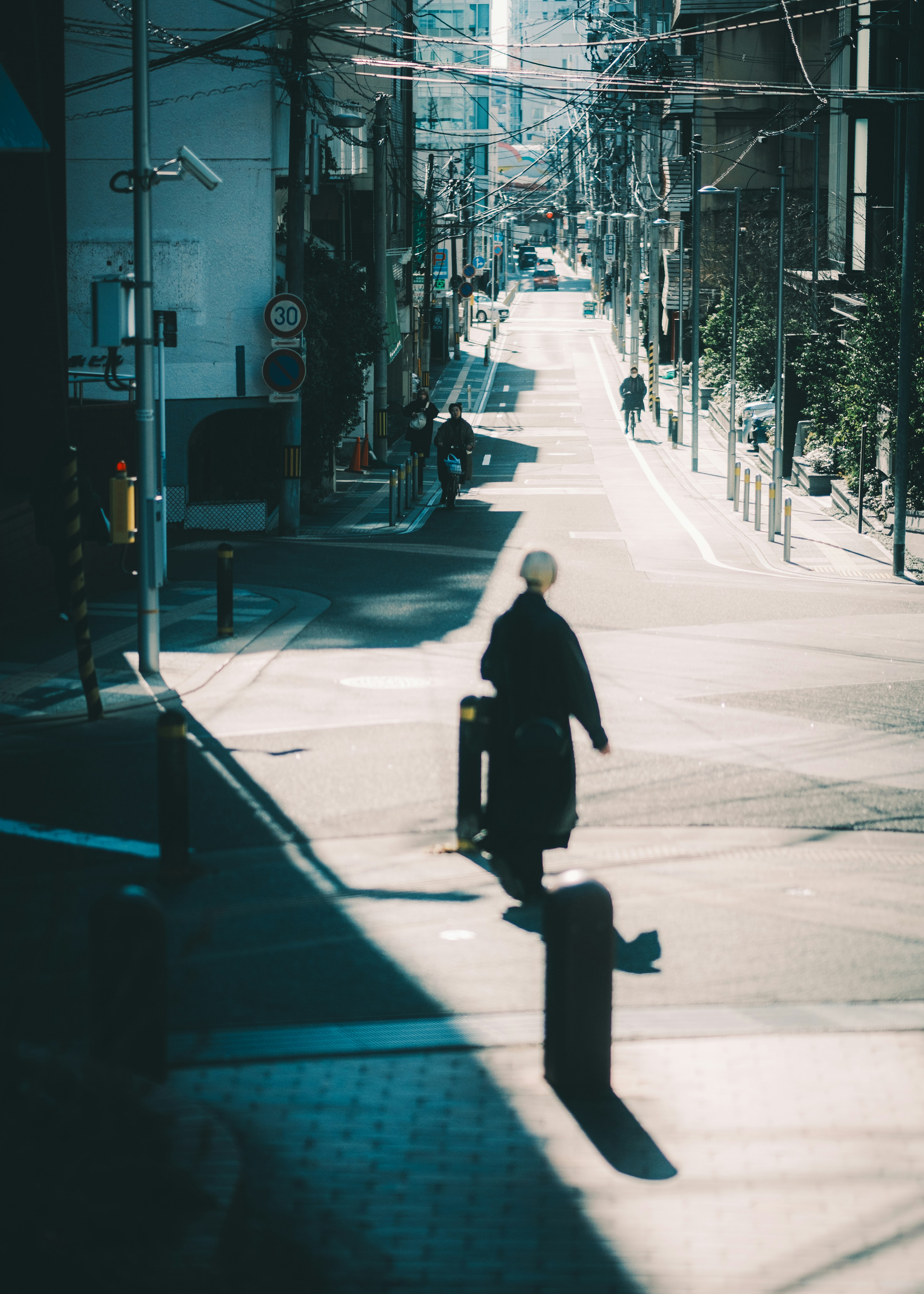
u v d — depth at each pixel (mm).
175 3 31344
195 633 19734
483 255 141625
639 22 83062
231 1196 4770
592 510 37656
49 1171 4230
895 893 9531
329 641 19359
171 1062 6766
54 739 13734
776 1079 6613
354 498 40094
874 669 17719
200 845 10531
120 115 31891
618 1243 5223
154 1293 4188
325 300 36031
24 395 24281
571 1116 6242
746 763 13180
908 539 31547
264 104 31594
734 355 41906
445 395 74250
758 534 33250
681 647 19188
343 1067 6746
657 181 83500
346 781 12398
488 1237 5262
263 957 8234
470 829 10375
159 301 32469
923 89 34094
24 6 24328
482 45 34219
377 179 44438
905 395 27219
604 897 6395
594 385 79500
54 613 20984
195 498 34594
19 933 8297
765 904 9273
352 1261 5098
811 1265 5078
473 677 17031
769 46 75312
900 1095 6441
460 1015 7395
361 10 35219
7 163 24031
